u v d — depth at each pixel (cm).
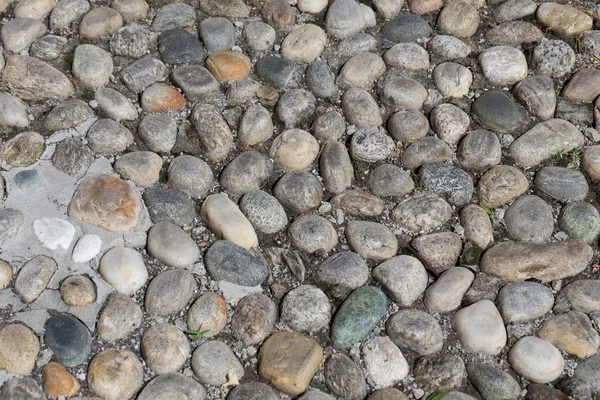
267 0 218
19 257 182
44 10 214
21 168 191
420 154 194
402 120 198
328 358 173
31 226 185
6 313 176
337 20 214
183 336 173
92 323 175
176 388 167
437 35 215
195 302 176
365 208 189
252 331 174
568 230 188
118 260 179
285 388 169
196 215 189
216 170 195
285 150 193
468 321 175
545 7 218
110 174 192
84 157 192
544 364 170
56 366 169
